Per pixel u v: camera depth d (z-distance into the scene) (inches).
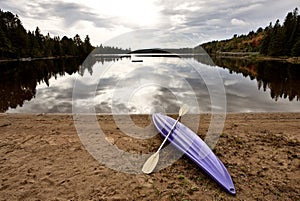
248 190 117.6
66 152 156.9
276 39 1852.9
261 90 450.6
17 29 1977.1
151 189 118.3
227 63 1206.9
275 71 831.7
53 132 192.5
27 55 1925.4
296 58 1611.7
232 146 167.9
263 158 150.0
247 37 3058.6
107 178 127.5
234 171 134.9
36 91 438.9
